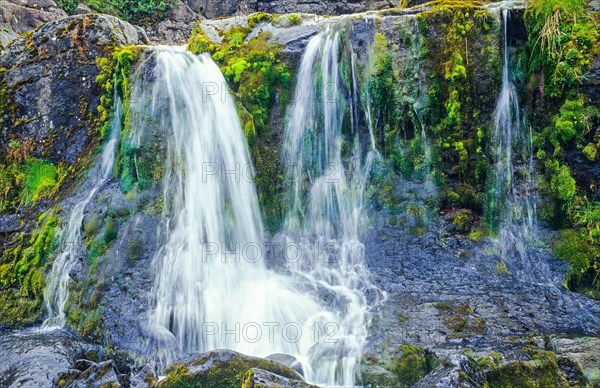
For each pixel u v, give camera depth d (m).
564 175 7.25
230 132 7.93
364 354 5.82
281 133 8.04
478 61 7.58
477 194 7.57
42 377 5.68
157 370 6.15
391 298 6.77
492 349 5.48
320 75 8.03
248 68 8.12
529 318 6.29
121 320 6.83
